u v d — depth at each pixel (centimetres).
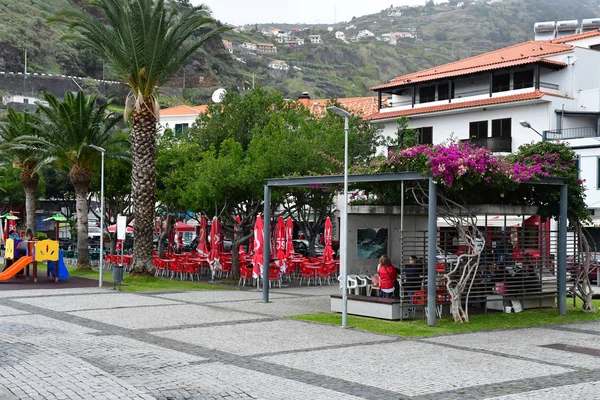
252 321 1867
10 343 1397
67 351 1348
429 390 1080
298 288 3028
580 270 2208
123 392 985
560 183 2048
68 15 2847
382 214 2256
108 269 3997
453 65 5809
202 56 13475
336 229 5488
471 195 1942
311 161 3102
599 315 2103
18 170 5462
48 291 2653
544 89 4725
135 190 3048
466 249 2052
